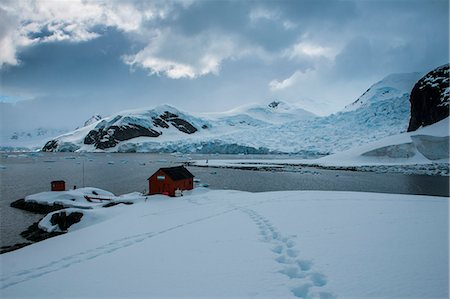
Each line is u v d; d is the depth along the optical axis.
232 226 15.45
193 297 6.85
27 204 34.66
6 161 118.12
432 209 17.11
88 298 7.52
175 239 13.51
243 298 6.63
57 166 94.50
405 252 8.83
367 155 87.19
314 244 10.30
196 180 57.09
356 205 19.94
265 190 47.41
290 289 7.05
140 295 7.28
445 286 6.50
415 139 82.69
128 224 21.14
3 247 21.30
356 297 6.27
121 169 84.56
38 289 8.73
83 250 14.62
